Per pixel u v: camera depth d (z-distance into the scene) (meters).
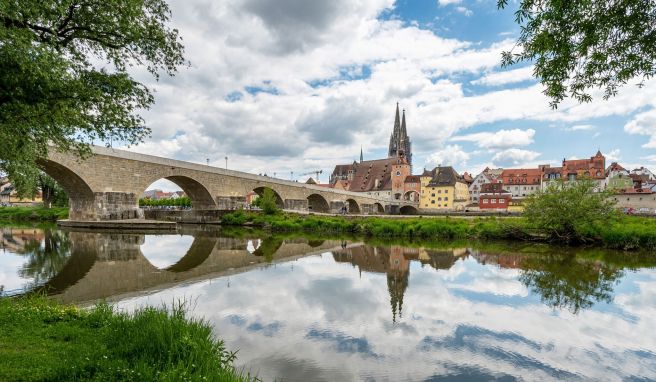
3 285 13.61
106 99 11.33
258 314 10.53
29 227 42.03
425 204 118.50
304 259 21.14
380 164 144.88
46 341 6.18
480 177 110.75
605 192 29.03
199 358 5.73
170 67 13.16
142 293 12.55
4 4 7.69
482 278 16.17
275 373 6.95
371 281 15.29
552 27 6.41
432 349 8.31
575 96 7.02
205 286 13.80
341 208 86.94
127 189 42.69
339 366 7.34
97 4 10.67
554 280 15.83
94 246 25.50
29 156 13.68
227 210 56.00
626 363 7.80
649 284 15.11
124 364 5.30
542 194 30.45
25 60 8.16
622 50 6.24
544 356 8.09
